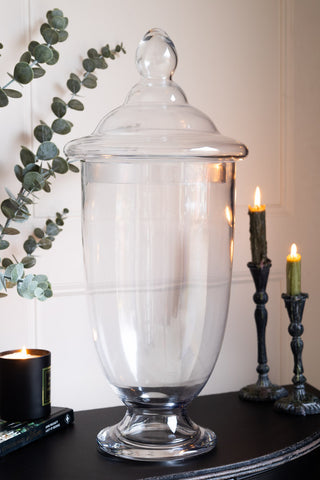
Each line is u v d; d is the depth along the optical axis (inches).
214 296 40.6
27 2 50.5
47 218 52.3
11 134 50.8
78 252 53.7
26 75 45.3
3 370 43.9
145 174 38.8
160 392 40.5
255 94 58.8
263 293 51.9
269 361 61.0
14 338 52.0
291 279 49.2
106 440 42.0
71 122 52.2
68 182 52.9
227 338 59.2
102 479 37.6
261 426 46.1
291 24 59.5
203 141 38.8
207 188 39.7
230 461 39.8
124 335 40.2
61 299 53.4
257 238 51.1
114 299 39.9
